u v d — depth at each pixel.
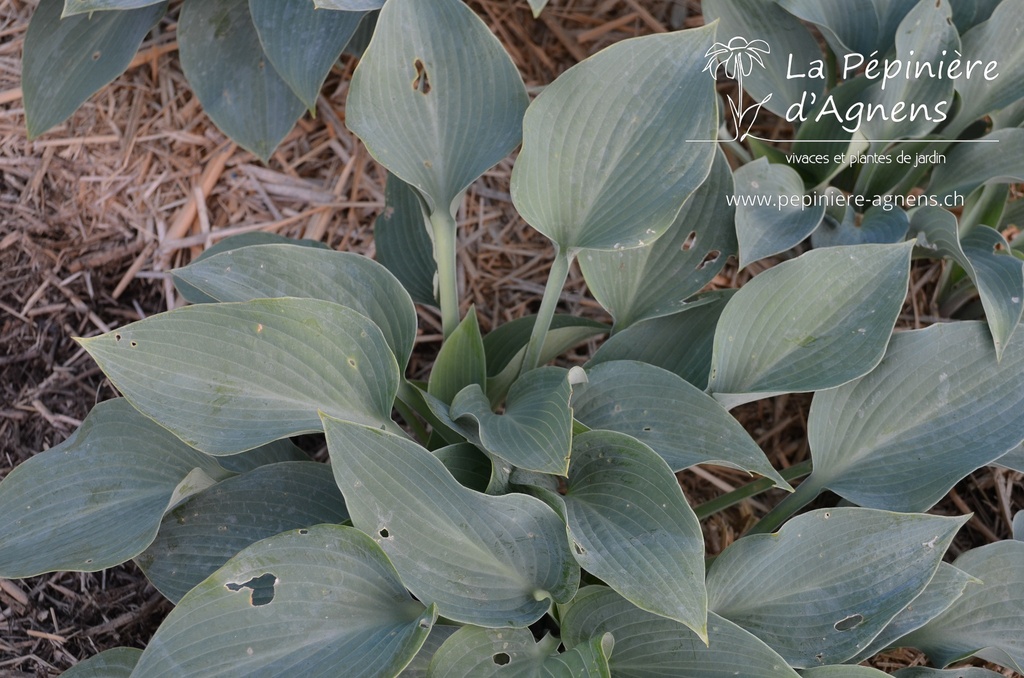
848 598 1.20
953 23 1.43
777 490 1.42
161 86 1.54
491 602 1.17
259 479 1.26
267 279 1.26
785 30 1.42
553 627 1.27
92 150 1.52
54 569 1.21
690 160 1.23
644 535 1.17
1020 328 1.27
